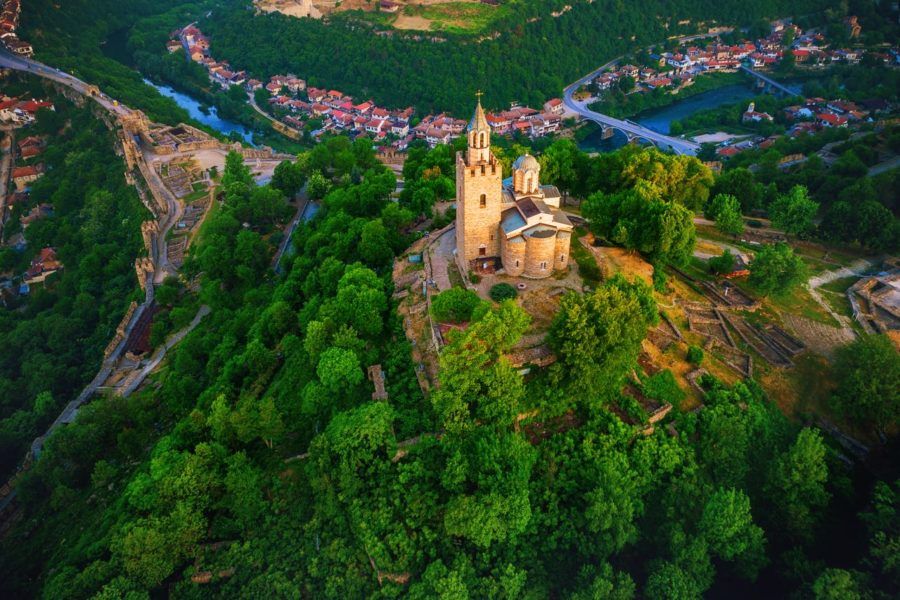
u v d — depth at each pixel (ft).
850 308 335.67
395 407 255.29
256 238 463.83
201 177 622.95
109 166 650.02
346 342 275.80
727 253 348.38
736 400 262.67
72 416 369.09
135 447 305.32
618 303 237.86
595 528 207.10
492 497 204.23
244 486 227.40
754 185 445.78
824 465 222.69
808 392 282.77
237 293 443.32
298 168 563.07
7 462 352.28
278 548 222.89
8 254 566.77
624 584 196.13
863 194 410.52
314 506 231.30
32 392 401.08
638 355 270.05
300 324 333.62
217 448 244.01
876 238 378.73
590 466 229.25
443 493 223.92
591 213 346.33
